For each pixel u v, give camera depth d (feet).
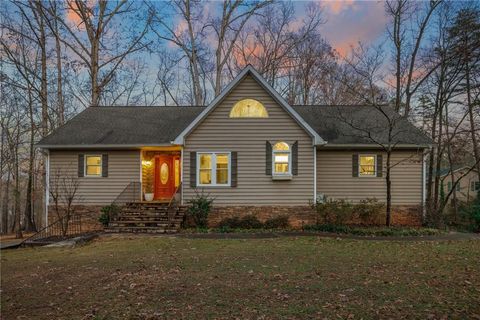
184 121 61.72
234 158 53.01
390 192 52.47
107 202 56.24
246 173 53.01
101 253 34.58
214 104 52.47
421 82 73.72
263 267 28.04
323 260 30.68
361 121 61.31
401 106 79.00
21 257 34.78
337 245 38.40
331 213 49.75
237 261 30.17
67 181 56.39
